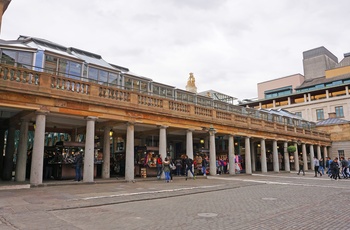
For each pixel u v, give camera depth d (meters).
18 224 6.67
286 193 13.11
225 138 32.56
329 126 48.06
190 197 11.84
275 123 34.31
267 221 7.19
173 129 24.23
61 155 19.67
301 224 6.87
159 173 20.75
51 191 12.80
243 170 32.66
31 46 20.16
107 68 22.45
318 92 65.88
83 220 7.28
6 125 20.06
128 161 19.06
